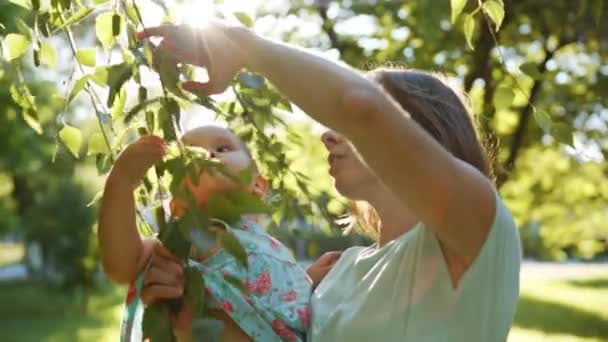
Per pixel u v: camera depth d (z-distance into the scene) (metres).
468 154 1.62
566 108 8.23
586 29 7.20
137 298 1.56
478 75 5.72
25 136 10.25
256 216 1.92
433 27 6.95
